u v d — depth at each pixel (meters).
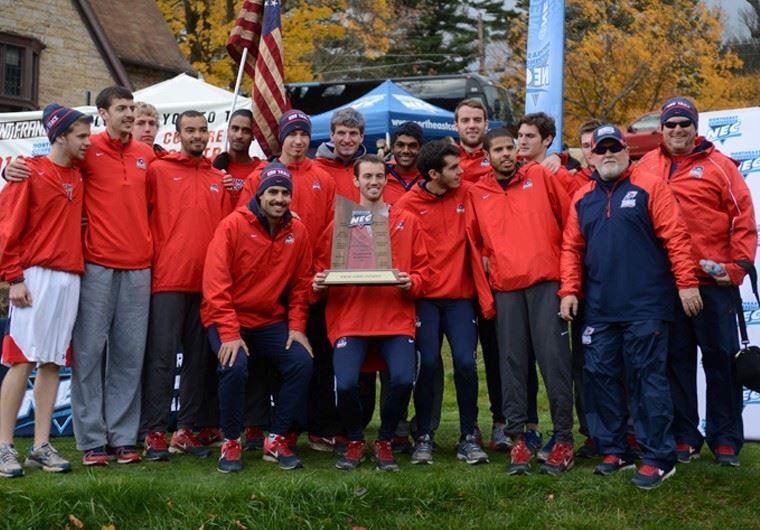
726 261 6.39
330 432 6.86
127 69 24.62
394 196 6.99
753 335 7.56
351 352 6.23
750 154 7.70
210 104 9.98
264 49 7.61
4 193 6.02
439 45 43.50
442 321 6.62
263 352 6.44
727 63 30.25
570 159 7.59
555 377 6.25
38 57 22.55
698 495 5.88
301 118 6.71
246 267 6.28
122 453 6.34
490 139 6.44
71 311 6.12
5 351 6.07
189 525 5.45
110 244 6.27
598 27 29.55
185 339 6.66
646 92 29.70
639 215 6.02
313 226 6.74
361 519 5.64
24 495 5.54
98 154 6.33
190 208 6.56
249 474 6.08
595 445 6.65
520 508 5.76
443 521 5.65
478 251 6.52
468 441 6.50
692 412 6.50
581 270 6.29
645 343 5.95
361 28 33.81
